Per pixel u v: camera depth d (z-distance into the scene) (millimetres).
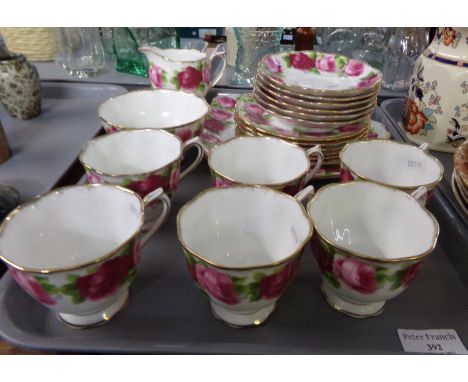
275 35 987
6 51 868
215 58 1001
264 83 681
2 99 850
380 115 870
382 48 1104
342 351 425
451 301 512
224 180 525
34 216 460
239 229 522
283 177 621
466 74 692
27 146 772
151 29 1026
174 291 505
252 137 613
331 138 649
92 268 383
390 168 643
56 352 427
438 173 573
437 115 746
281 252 494
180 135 646
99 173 513
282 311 487
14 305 459
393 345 456
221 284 390
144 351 417
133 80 1027
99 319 456
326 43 1143
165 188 543
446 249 587
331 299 495
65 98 988
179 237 411
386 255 540
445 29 708
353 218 545
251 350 420
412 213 498
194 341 444
